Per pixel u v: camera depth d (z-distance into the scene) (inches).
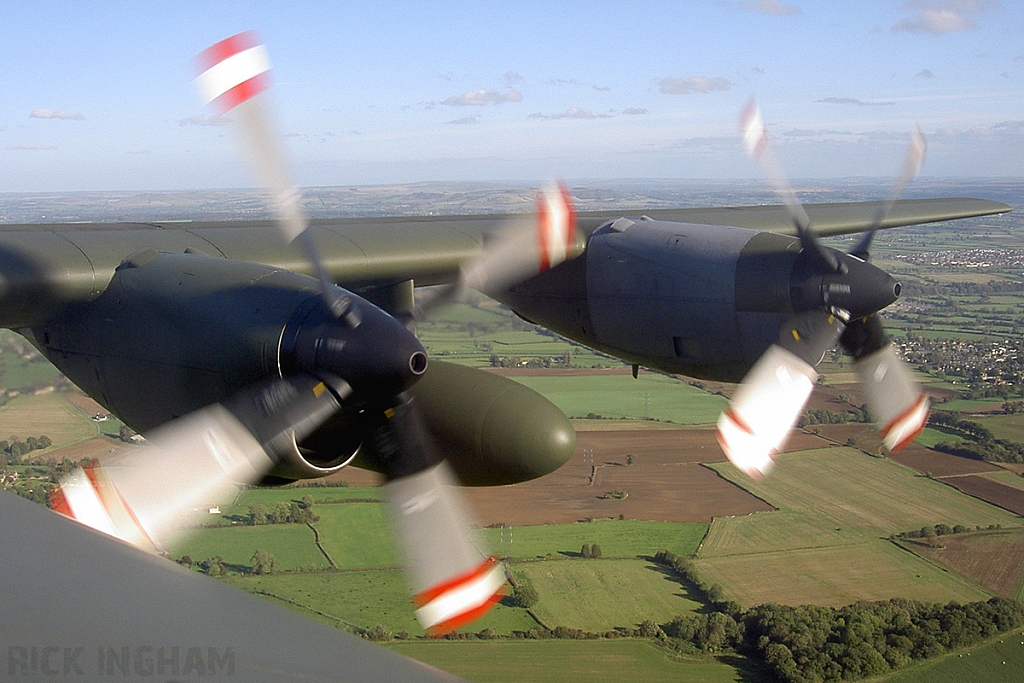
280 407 183.8
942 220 515.5
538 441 250.2
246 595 62.0
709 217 413.1
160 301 201.6
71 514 159.6
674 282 270.8
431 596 203.3
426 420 257.6
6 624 52.1
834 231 442.9
